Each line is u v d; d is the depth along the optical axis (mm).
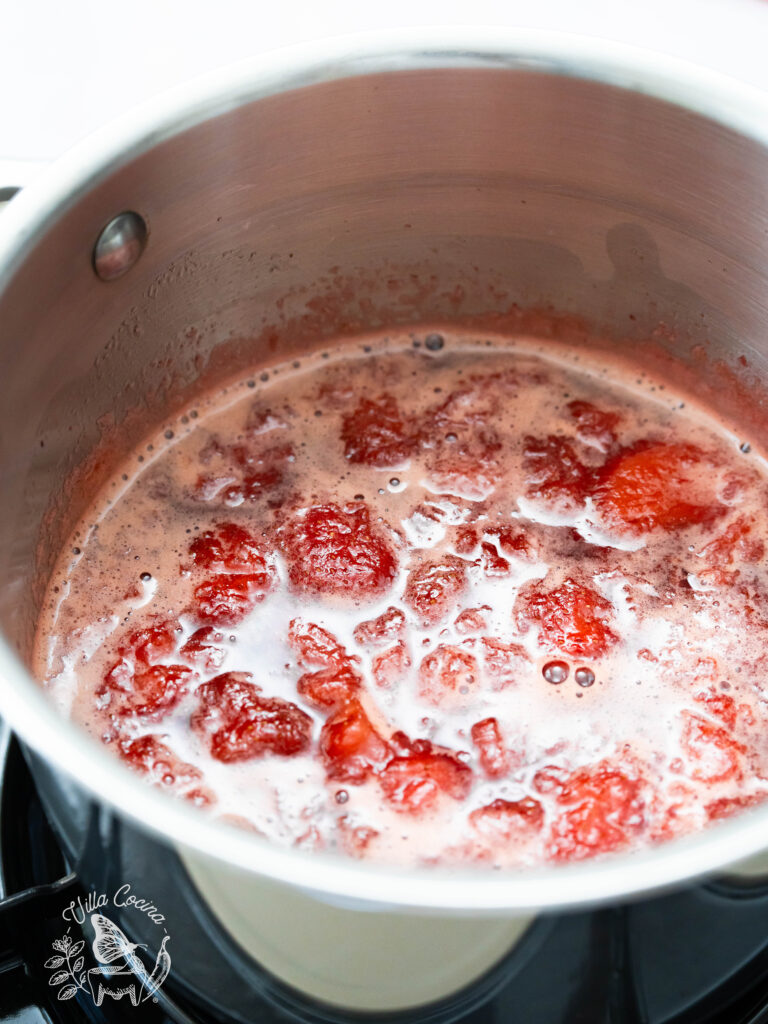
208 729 250
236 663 264
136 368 291
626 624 272
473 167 288
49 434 266
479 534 287
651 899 200
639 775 244
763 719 257
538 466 302
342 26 352
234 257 291
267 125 265
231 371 318
